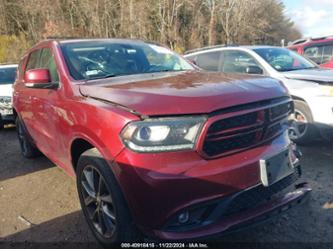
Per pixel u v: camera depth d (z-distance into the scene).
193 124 2.58
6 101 8.50
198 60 8.00
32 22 37.22
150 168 2.58
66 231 3.54
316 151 5.52
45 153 4.76
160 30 38.50
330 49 9.91
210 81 3.15
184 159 2.60
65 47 4.11
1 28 38.38
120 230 2.86
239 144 2.79
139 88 3.01
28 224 3.72
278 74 6.23
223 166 2.67
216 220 2.71
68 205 4.09
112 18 38.03
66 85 3.64
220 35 45.22
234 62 7.20
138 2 37.94
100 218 3.15
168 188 2.56
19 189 4.67
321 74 5.88
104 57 4.09
